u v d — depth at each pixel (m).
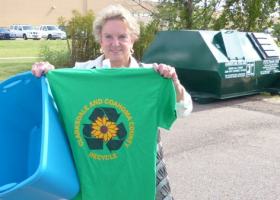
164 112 2.81
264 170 5.77
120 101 2.75
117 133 2.76
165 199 2.96
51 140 2.53
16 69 15.66
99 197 2.77
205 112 9.28
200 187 5.18
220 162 6.05
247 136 7.41
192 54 10.25
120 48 2.92
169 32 10.85
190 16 16.62
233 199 4.86
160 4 16.89
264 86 11.56
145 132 2.77
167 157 6.24
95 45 15.20
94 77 2.73
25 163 2.89
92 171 2.75
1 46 29.44
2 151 2.90
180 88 2.80
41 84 2.68
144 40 15.53
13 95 2.86
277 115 9.11
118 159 2.77
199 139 7.18
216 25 16.95
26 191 2.30
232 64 10.19
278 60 11.64
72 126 2.74
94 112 2.74
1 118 2.89
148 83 2.75
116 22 2.90
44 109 2.55
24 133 2.93
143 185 2.79
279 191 5.10
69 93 2.73
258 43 11.31
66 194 2.61
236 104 10.24
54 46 25.69
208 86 10.32
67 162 2.64
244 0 16.75
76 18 15.24
